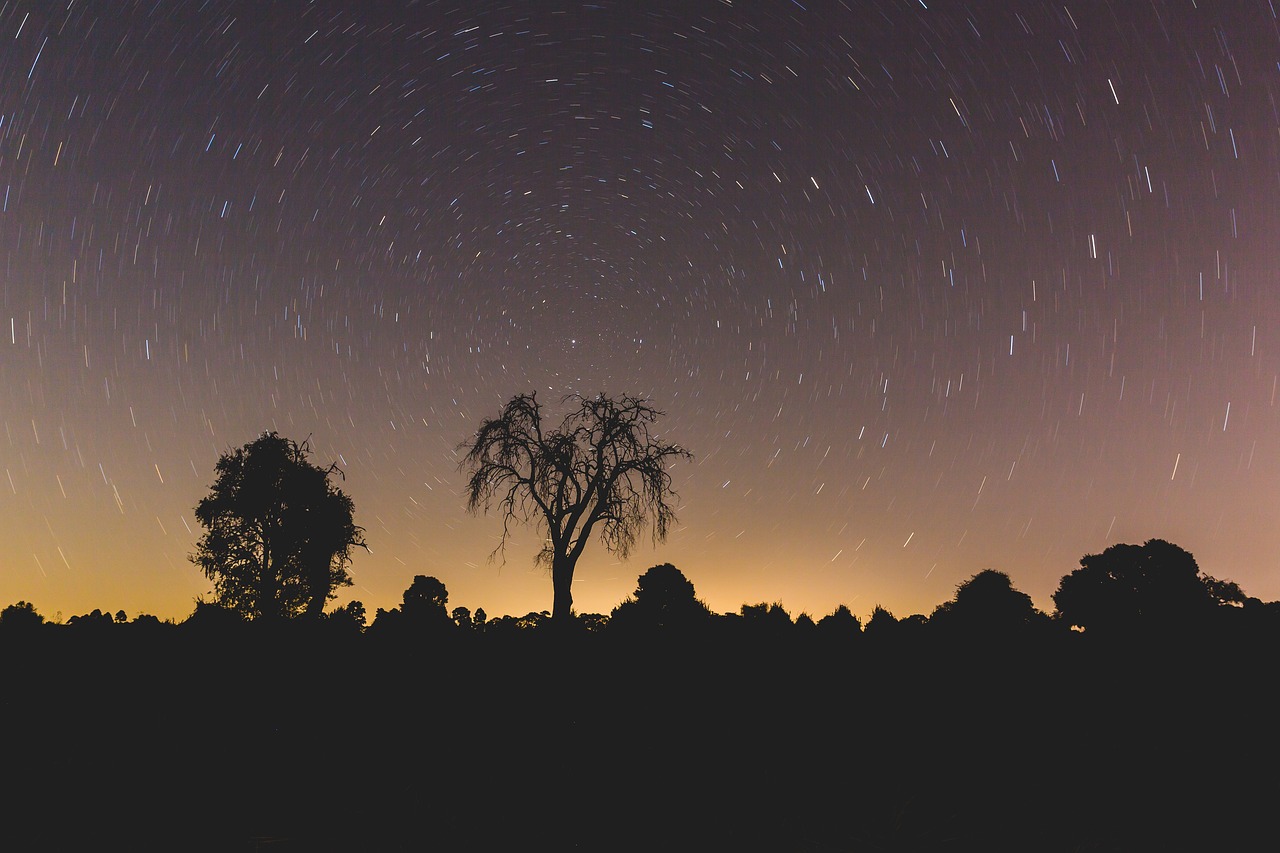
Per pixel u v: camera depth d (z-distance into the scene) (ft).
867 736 31.01
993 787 24.20
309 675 42.75
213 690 38.81
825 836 19.61
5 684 38.83
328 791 23.06
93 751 27.27
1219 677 42.16
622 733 31.32
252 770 25.30
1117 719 34.22
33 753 26.91
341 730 31.55
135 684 39.65
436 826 20.18
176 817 20.57
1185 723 33.50
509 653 49.21
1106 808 22.31
